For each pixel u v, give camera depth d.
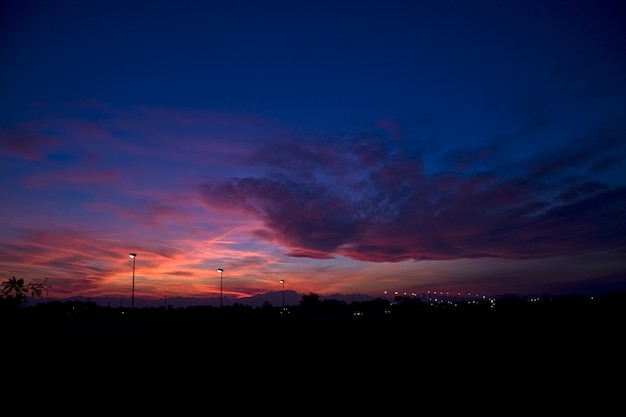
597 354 23.80
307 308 101.25
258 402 15.55
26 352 22.39
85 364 21.42
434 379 18.98
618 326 35.19
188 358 24.39
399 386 17.86
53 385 17.70
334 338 34.50
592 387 16.94
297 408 14.83
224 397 16.22
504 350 26.52
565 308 61.00
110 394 16.70
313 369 21.56
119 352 24.78
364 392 16.83
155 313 69.44
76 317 52.78
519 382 18.14
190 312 73.06
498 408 14.45
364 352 27.00
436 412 14.10
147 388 17.67
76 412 14.54
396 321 53.00
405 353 26.38
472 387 17.41
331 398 15.98
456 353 26.06
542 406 14.54
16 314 26.50
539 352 25.27
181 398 16.23
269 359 24.52
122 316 59.81
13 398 15.86
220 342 30.77
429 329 41.22
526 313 56.88
